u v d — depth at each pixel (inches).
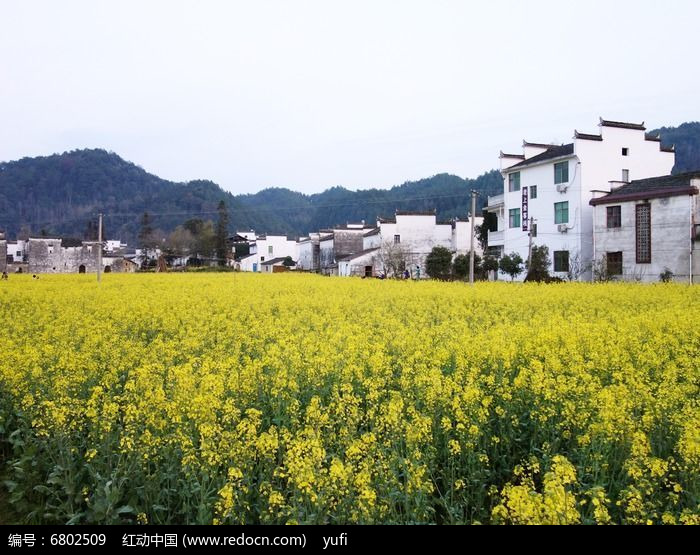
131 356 450.3
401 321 691.4
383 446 273.1
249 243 4170.8
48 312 724.7
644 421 277.0
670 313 623.2
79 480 294.4
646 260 1400.1
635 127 1644.9
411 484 231.5
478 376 370.6
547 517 188.7
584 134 1590.8
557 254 1670.8
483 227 2191.2
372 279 1633.9
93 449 273.3
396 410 283.3
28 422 338.6
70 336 546.9
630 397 310.7
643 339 498.9
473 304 816.3
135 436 288.7
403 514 241.1
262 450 257.3
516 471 242.5
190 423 296.5
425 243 2422.5
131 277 1866.4
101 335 548.7
